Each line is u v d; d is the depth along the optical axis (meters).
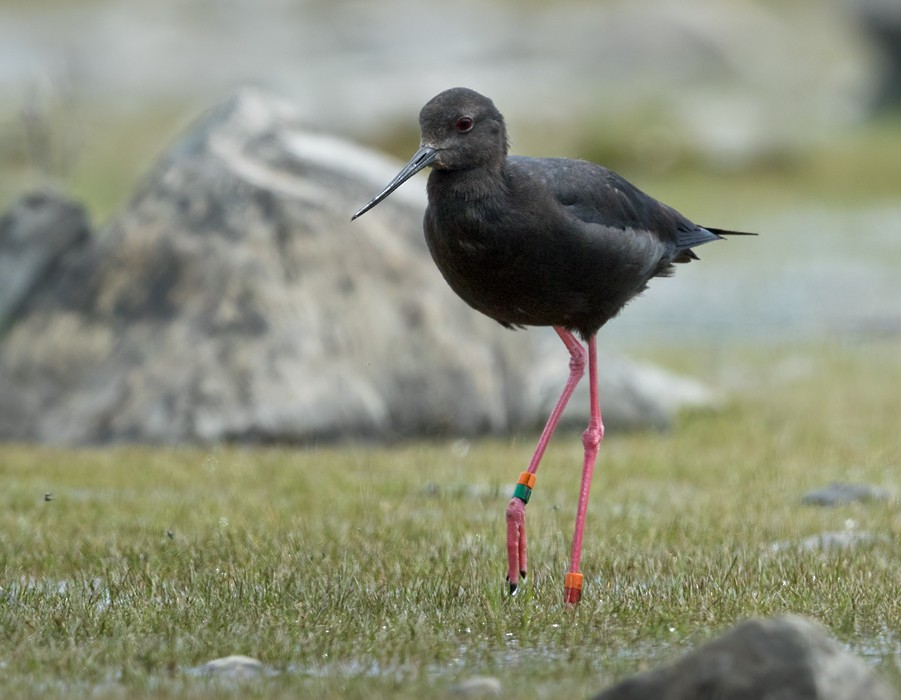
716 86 53.66
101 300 15.63
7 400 15.36
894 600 8.65
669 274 10.35
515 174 9.08
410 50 54.62
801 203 37.75
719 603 8.63
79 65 53.19
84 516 11.73
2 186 34.00
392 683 7.06
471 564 9.66
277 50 55.81
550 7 59.81
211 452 14.64
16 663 7.54
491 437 16.00
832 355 21.80
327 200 15.90
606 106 44.84
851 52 58.03
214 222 15.70
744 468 14.05
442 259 9.25
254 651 7.72
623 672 7.27
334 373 15.42
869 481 13.52
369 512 11.87
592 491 12.97
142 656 7.62
